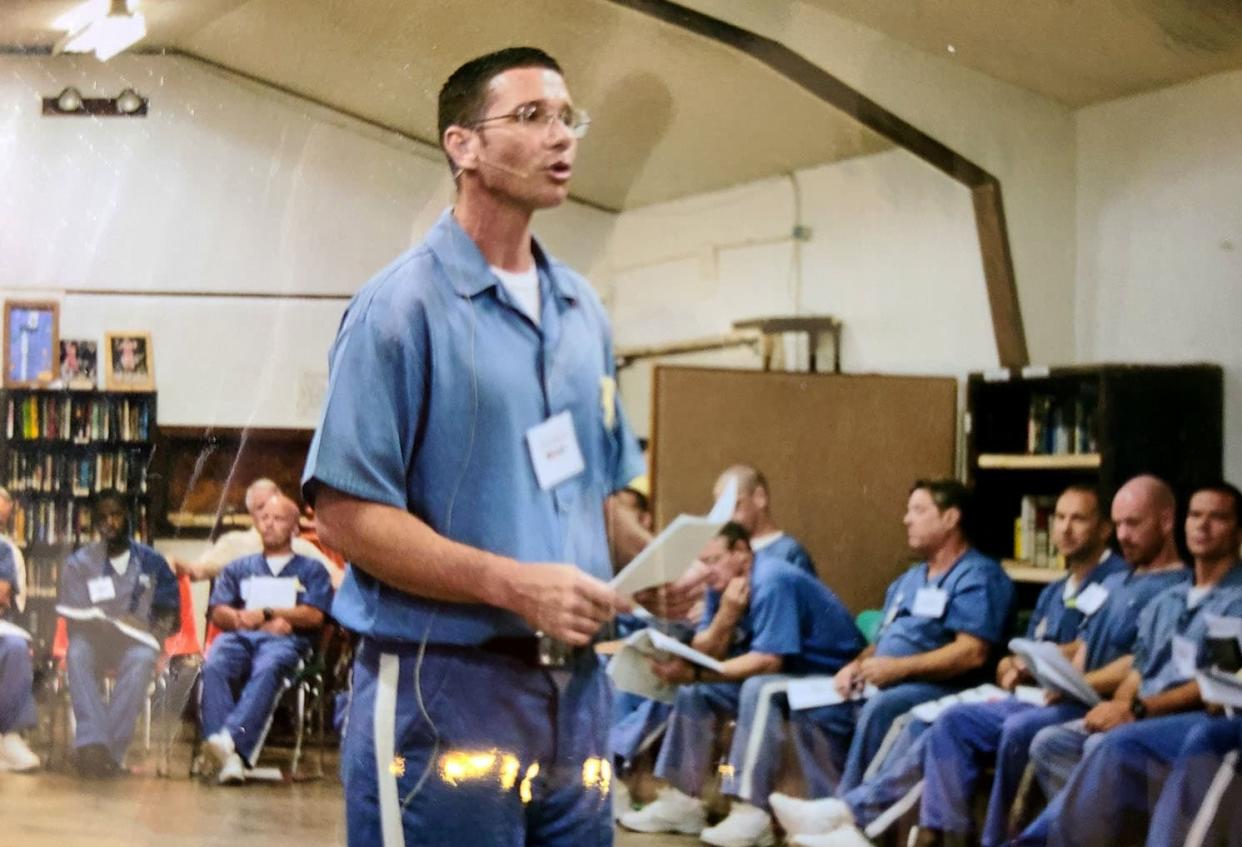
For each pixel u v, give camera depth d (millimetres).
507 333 1334
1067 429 2943
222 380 3570
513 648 1311
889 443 2695
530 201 1343
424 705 1291
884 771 2232
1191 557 2428
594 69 2479
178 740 3371
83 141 3307
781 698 2141
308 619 3203
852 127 2965
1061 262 3100
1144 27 2758
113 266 3557
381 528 1267
